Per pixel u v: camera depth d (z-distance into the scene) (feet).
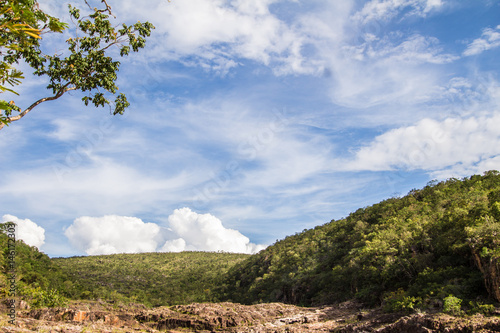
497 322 115.24
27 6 26.37
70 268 645.92
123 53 66.39
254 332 192.54
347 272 288.71
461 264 185.98
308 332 180.14
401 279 223.71
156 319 212.02
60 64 59.82
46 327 158.20
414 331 132.26
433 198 364.17
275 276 435.53
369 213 451.53
